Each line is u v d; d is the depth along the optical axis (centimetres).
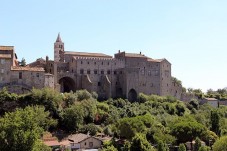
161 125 17188
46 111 16075
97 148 14838
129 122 15088
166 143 14562
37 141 9462
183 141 15850
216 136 16712
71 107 17025
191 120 17438
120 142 14650
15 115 9319
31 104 16725
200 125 16200
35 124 9438
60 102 17438
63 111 16925
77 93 18988
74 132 16400
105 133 16538
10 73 18012
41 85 18662
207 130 16788
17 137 8912
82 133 16300
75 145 14650
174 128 16000
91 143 14975
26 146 8944
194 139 16038
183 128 15762
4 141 8812
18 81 18138
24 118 9219
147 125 16375
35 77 18538
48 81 18950
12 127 8925
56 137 15525
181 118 18162
